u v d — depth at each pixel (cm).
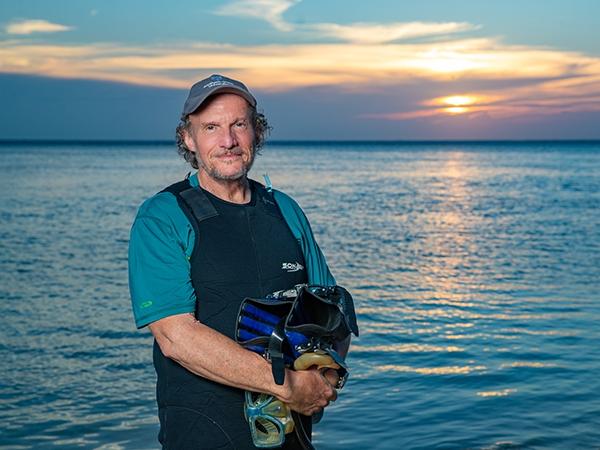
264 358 237
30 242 2091
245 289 254
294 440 255
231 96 258
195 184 267
